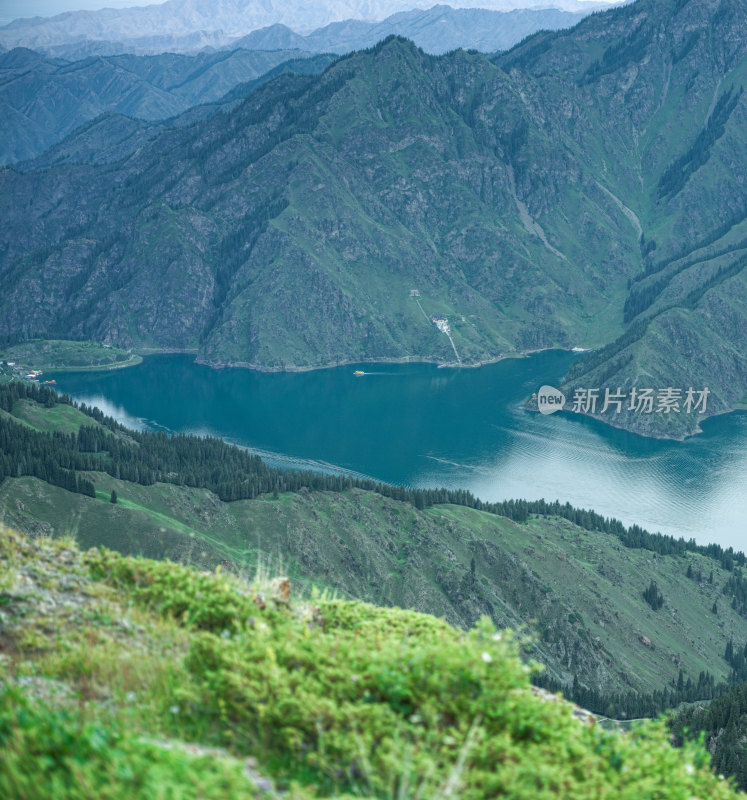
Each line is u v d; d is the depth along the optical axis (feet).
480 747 35.70
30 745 29.30
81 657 40.63
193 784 28.53
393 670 40.86
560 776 35.29
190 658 42.22
